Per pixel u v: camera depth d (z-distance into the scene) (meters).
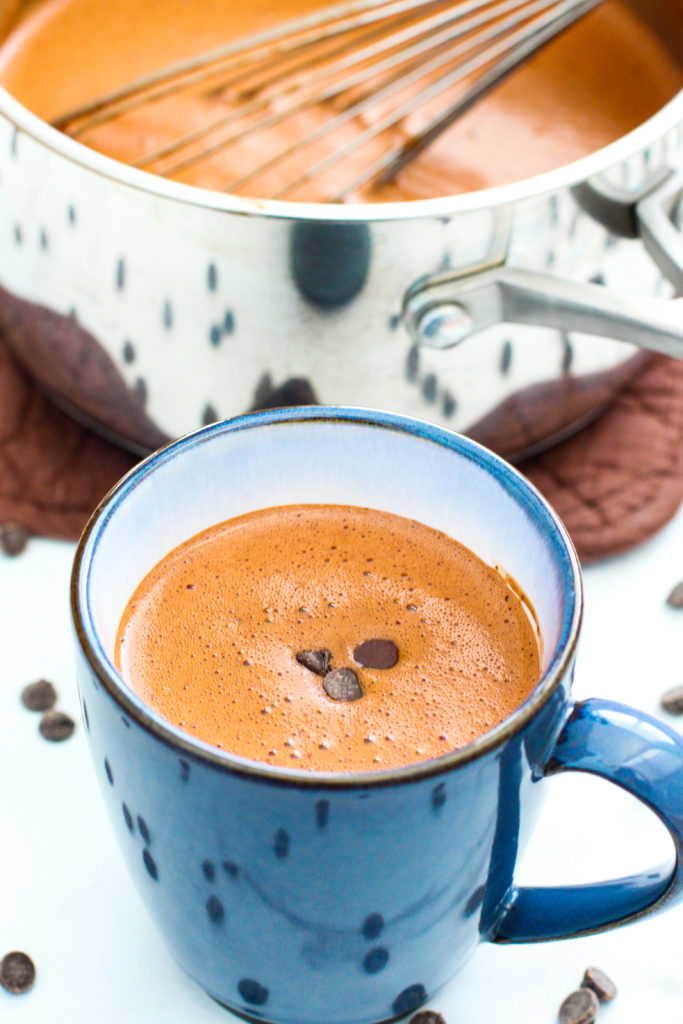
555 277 0.54
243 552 0.49
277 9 0.72
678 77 0.68
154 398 0.58
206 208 0.52
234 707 0.46
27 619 0.58
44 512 0.60
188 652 0.47
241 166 0.64
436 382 0.57
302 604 0.48
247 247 0.53
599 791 0.54
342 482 0.49
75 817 0.53
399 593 0.48
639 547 0.61
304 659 0.47
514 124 0.67
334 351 0.56
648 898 0.46
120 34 0.70
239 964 0.47
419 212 0.52
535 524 0.46
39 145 0.54
